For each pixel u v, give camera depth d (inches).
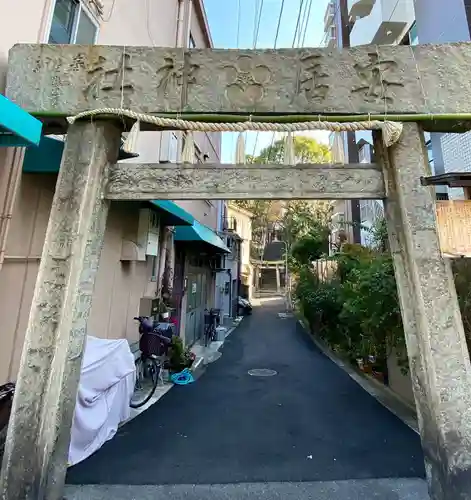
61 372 101.0
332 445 154.3
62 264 106.6
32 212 139.4
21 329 132.3
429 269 106.4
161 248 293.0
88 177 114.3
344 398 227.3
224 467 133.0
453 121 120.5
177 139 337.1
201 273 467.5
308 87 121.6
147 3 258.5
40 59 122.2
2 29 121.5
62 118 120.3
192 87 122.1
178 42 322.0
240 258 879.7
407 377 221.5
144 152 255.4
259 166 121.5
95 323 185.0
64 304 103.3
